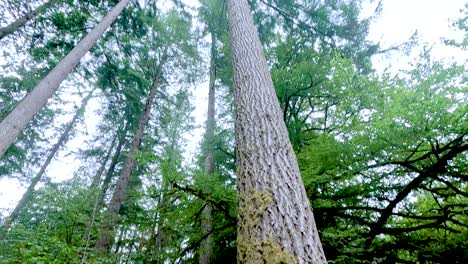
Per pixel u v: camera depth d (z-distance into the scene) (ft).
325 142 13.78
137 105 41.09
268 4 28.45
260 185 7.14
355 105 14.74
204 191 13.83
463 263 12.09
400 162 12.53
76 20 27.73
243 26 16.46
